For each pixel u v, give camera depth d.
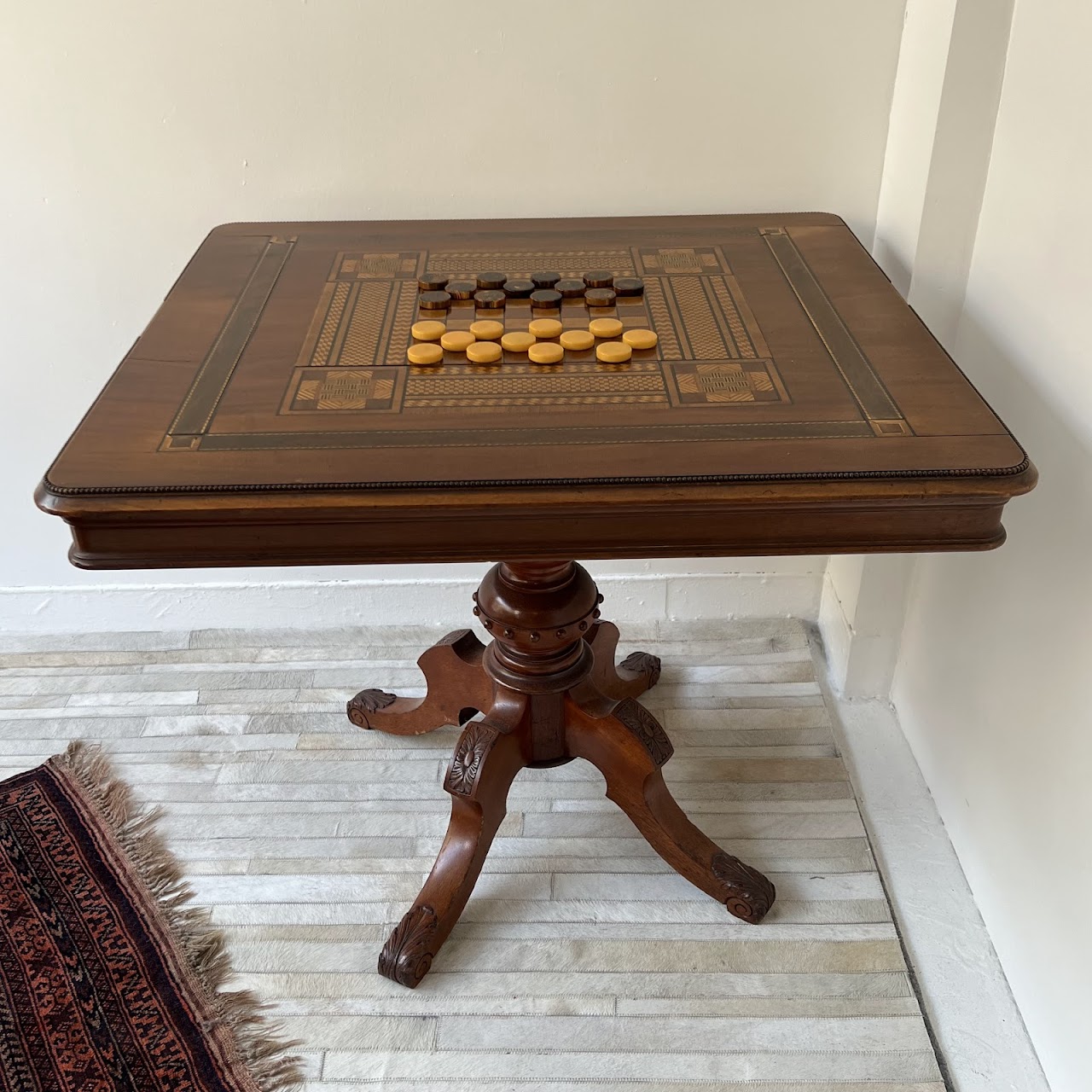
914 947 1.35
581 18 1.42
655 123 1.50
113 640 1.91
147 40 1.42
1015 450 0.91
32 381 1.69
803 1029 1.24
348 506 0.88
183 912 1.40
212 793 1.58
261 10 1.41
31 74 1.44
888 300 1.21
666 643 1.88
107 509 0.88
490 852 1.48
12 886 1.42
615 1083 1.19
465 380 1.05
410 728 1.63
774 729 1.68
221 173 1.53
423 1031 1.25
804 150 1.52
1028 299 1.21
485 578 1.37
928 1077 1.19
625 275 1.29
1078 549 1.11
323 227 1.47
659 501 0.88
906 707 1.67
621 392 1.03
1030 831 1.24
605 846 1.49
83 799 1.56
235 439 0.95
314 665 1.85
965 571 1.42
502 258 1.36
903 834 1.51
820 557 1.85
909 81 1.41
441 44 1.44
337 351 1.12
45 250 1.58
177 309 1.22
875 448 0.92
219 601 1.90
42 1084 1.19
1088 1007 1.11
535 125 1.50
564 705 1.37
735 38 1.44
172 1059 1.22
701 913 1.38
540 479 0.89
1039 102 1.18
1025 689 1.24
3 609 1.91
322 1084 1.20
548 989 1.30
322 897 1.42
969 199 1.35
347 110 1.48
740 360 1.08
